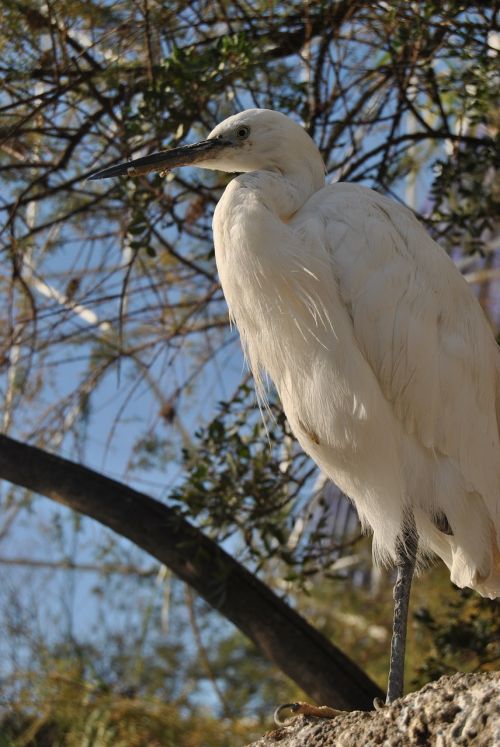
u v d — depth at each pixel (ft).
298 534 32.76
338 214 24.04
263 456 29.91
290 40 32.30
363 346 23.06
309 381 23.90
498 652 33.53
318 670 29.60
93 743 41.70
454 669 32.19
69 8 30.14
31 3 30.76
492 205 32.45
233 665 54.03
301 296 23.40
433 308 23.34
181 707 47.37
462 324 23.86
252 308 24.43
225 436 30.55
